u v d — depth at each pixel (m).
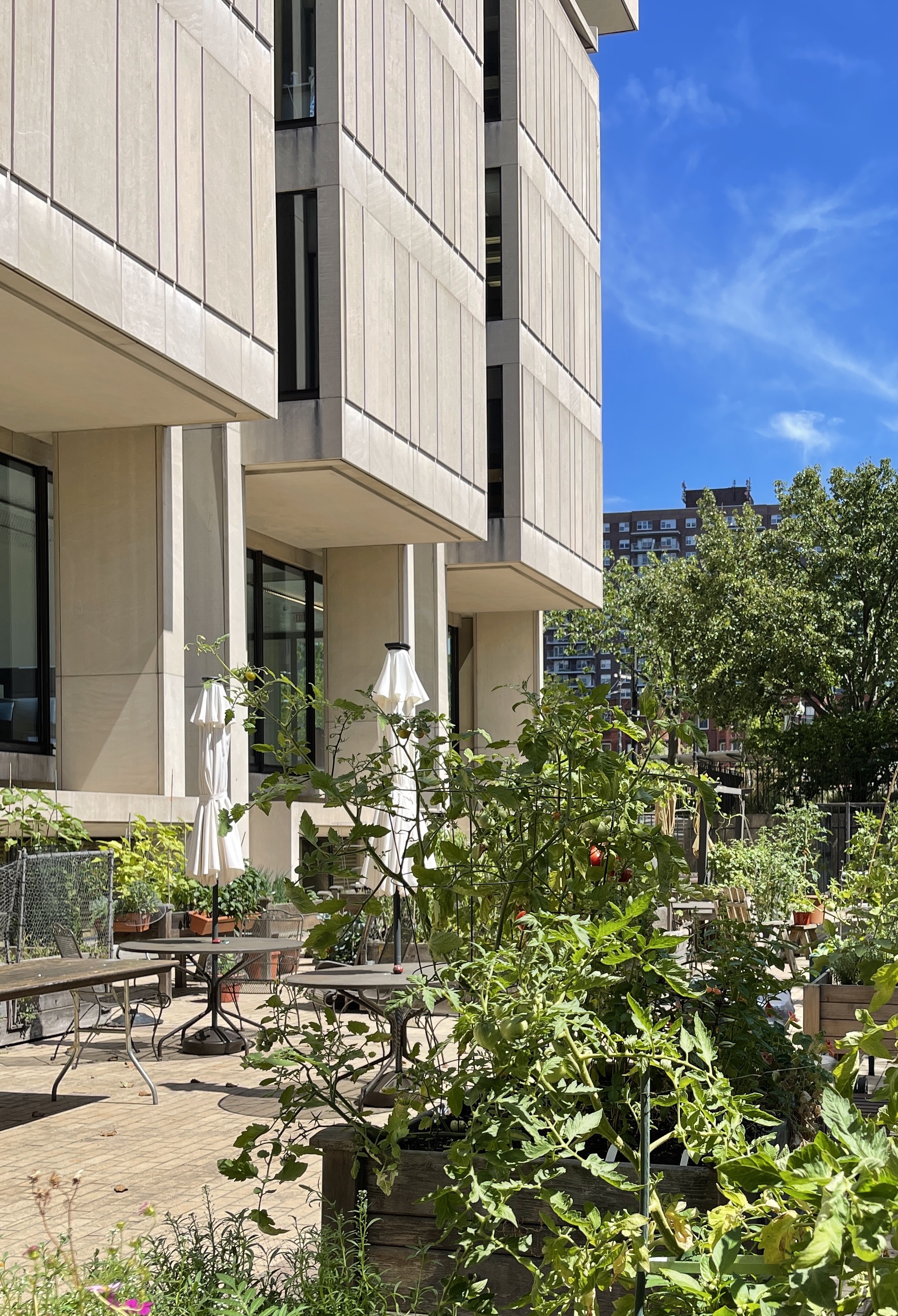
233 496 16.95
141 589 15.66
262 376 15.38
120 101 12.70
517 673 31.56
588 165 32.53
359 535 22.50
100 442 16.00
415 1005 6.35
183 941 10.12
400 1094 3.21
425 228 20.91
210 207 14.34
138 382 14.16
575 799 3.69
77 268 11.92
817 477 49.34
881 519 47.56
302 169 17.98
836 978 7.34
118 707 15.59
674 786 3.85
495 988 2.94
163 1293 2.99
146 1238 3.38
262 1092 8.20
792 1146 3.76
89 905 10.38
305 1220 5.06
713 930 4.07
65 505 16.02
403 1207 3.37
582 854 3.62
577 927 2.71
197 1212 5.28
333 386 17.52
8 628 16.84
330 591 23.62
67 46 11.91
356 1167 3.31
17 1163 6.32
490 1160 2.81
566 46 30.78
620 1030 3.30
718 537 46.44
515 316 26.25
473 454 22.66
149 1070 9.17
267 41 15.87
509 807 3.51
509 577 27.16
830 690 45.38
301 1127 3.67
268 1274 3.23
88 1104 7.86
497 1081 2.97
